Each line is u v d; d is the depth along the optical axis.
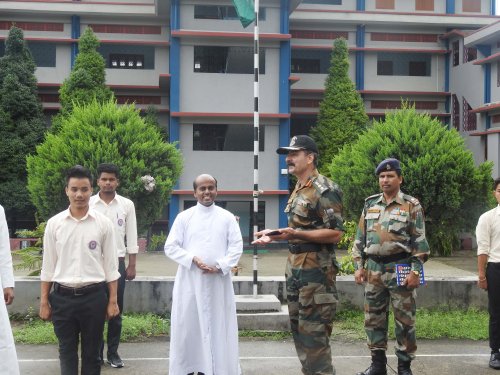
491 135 23.95
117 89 27.00
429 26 28.48
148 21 27.31
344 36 28.47
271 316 8.23
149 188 14.93
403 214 6.02
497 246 6.70
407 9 28.84
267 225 23.66
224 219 6.03
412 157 11.84
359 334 8.06
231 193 23.31
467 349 7.43
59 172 15.14
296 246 5.19
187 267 5.80
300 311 5.16
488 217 6.76
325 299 5.14
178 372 5.84
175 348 5.87
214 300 5.86
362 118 26.25
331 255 5.23
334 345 7.62
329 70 26.75
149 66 27.48
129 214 6.86
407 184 11.57
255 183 9.50
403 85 28.73
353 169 12.75
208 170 23.50
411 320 5.98
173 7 23.22
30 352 7.18
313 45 27.89
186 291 5.88
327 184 5.19
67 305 4.98
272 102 23.77
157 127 25.22
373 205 6.24
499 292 6.66
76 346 5.11
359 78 28.28
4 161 23.42
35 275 10.05
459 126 28.16
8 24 26.97
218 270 5.80
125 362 6.82
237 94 23.48
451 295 9.13
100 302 5.06
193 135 23.50
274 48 23.70
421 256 5.95
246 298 8.63
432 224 12.12
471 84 27.08
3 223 4.88
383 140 12.30
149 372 6.46
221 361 5.79
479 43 25.75
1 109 23.62
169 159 16.16
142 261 19.16
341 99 26.16
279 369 6.61
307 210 5.14
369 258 6.21
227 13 23.55
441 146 11.71
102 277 5.11
